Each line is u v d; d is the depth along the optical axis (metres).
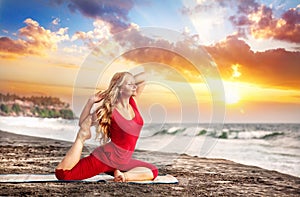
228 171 4.64
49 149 5.25
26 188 3.36
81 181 3.57
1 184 3.49
